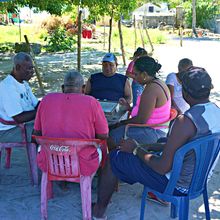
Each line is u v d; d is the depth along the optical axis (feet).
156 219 12.09
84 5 34.32
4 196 13.37
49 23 92.38
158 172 9.74
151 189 10.41
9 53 59.82
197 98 9.37
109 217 12.16
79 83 11.39
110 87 16.90
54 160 11.10
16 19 126.31
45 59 54.44
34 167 13.91
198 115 9.25
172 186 9.73
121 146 10.77
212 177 15.30
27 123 14.17
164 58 54.80
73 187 14.14
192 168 9.63
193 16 104.47
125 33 88.69
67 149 10.86
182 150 9.27
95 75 17.17
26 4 38.32
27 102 13.58
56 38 65.62
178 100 17.38
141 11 125.39
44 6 37.47
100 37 87.40
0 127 13.39
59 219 12.04
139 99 13.85
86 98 11.18
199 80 9.29
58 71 43.57
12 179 14.69
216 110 9.54
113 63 16.78
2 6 38.19
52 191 13.30
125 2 41.24
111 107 14.06
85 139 10.72
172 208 12.09
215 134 9.37
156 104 12.53
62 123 11.12
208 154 9.71
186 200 9.95
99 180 12.32
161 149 11.57
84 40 82.84
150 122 12.72
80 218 12.11
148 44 75.87
